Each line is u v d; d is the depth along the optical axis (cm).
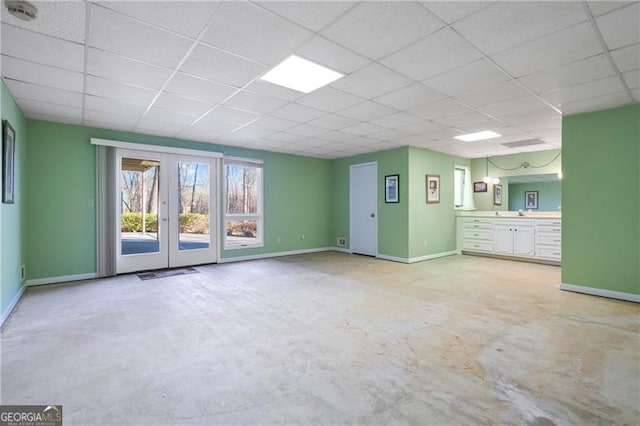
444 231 674
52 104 359
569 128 396
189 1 180
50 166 430
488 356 224
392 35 217
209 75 283
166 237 531
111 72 275
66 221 441
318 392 182
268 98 342
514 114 396
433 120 424
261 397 177
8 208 312
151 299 363
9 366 210
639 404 169
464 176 744
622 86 305
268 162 661
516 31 212
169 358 222
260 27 207
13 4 181
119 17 196
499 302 350
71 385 188
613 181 367
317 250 746
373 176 673
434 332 267
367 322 290
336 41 226
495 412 163
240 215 626
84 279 455
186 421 158
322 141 564
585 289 385
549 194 668
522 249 605
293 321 294
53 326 280
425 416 160
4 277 296
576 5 184
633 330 270
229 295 379
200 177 569
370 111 387
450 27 207
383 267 554
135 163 502
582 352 230
